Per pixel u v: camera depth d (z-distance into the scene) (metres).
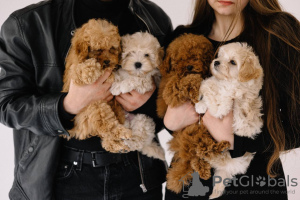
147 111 2.49
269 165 2.17
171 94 2.33
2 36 2.50
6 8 3.77
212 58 2.42
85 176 2.43
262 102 2.28
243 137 2.17
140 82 2.46
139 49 2.45
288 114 2.21
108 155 2.44
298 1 3.73
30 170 2.48
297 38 2.25
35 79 2.53
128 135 2.34
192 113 2.35
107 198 2.44
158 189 2.65
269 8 2.42
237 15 2.38
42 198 2.43
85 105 2.31
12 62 2.45
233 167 2.28
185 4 3.85
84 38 2.28
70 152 2.45
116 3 2.61
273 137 2.15
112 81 2.39
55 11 2.53
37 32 2.47
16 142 2.60
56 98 2.29
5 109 2.38
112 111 2.41
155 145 2.58
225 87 2.27
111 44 2.31
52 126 2.30
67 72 2.40
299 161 3.64
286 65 2.20
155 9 2.93
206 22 2.67
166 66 2.47
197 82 2.31
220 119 2.28
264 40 2.30
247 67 2.18
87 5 2.58
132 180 2.51
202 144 2.28
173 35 2.76
